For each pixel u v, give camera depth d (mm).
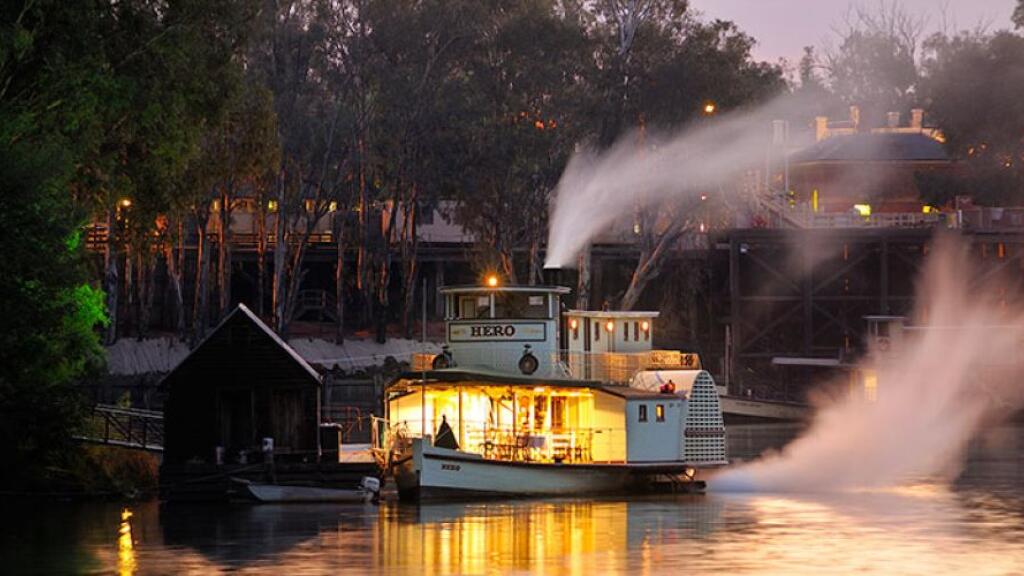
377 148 174125
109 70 93375
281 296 166125
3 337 77312
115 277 160250
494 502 82938
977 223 178375
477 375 84812
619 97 170625
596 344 93375
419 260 188250
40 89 90062
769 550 65938
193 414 84688
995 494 90250
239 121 120500
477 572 59906
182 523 73938
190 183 115188
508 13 173375
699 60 170375
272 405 85062
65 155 80188
